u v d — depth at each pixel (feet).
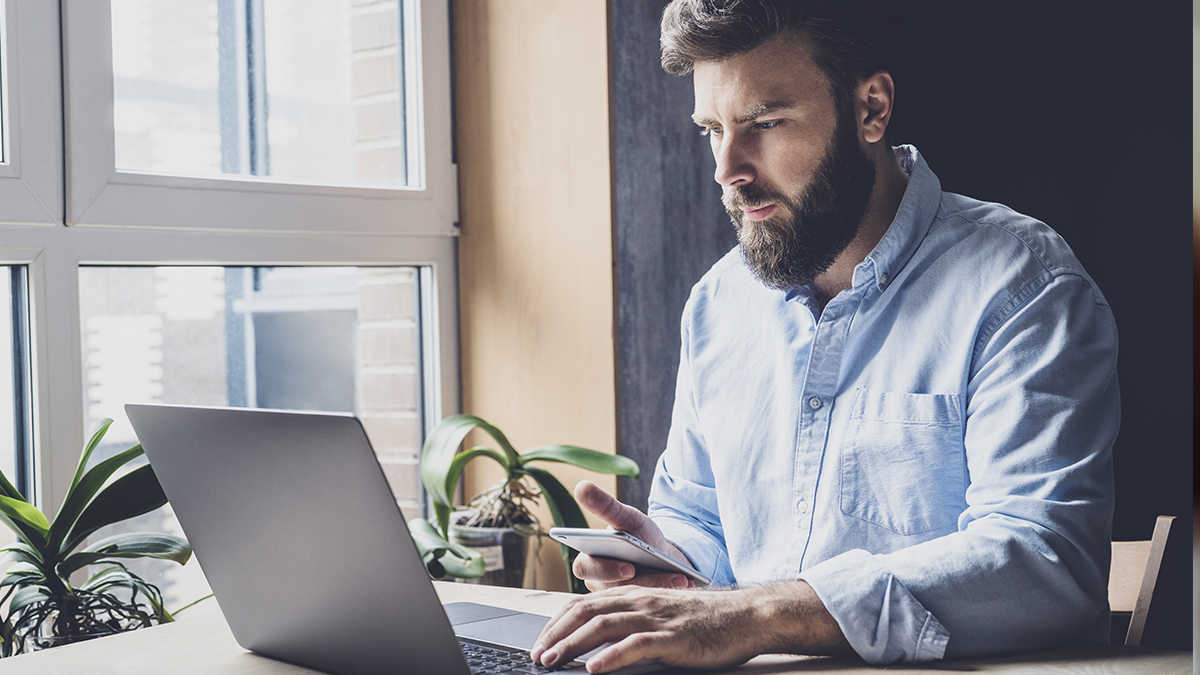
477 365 6.65
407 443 6.61
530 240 6.38
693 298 4.62
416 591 2.40
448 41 6.58
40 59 4.81
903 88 4.04
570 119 6.17
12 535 4.72
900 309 3.80
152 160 5.37
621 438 6.14
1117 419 3.35
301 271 6.03
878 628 2.78
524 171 6.38
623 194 6.10
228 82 5.72
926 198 3.90
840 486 3.78
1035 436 3.18
